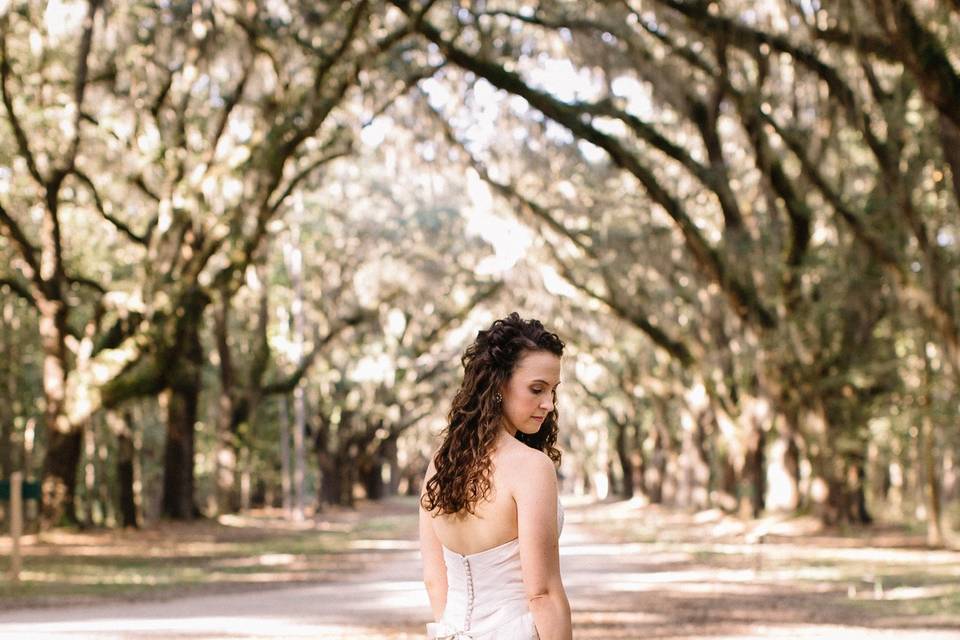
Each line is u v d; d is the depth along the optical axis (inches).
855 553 1162.6
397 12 1252.5
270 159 1222.9
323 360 2209.6
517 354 135.7
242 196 1306.6
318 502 2596.0
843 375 1283.2
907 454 1786.4
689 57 1155.9
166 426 1755.7
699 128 1288.1
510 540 133.8
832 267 1270.9
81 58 1205.7
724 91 1069.8
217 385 2144.4
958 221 999.6
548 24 1167.0
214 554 1196.5
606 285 1587.1
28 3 1222.9
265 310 1930.4
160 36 1306.6
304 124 1200.2
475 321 2341.3
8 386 1845.5
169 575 938.1
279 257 2166.6
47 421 1310.3
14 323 1886.1
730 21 964.6
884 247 1029.8
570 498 4574.3
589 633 574.2
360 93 1321.4
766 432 1654.8
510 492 132.4
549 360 136.3
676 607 697.0
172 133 1354.6
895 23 677.3
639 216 1576.0
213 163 1306.6
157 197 1455.5
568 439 3855.8
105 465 2140.7
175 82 1402.6
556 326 1961.1
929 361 1189.1
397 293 2069.4
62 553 1135.6
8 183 1363.2
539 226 1491.1
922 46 681.6
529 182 1578.5
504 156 1459.2
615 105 1246.3
